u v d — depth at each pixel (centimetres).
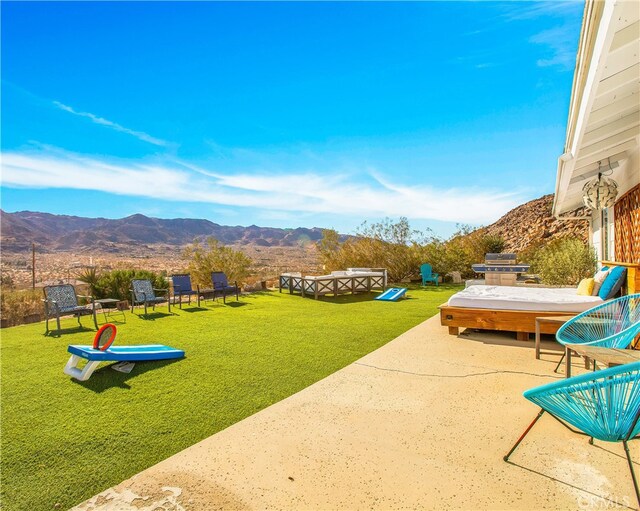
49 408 345
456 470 236
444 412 318
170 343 570
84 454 266
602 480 223
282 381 405
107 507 208
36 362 490
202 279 1273
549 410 222
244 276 1320
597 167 733
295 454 257
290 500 210
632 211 654
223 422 312
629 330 325
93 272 1051
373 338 595
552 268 1034
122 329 681
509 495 211
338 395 358
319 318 774
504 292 692
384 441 272
